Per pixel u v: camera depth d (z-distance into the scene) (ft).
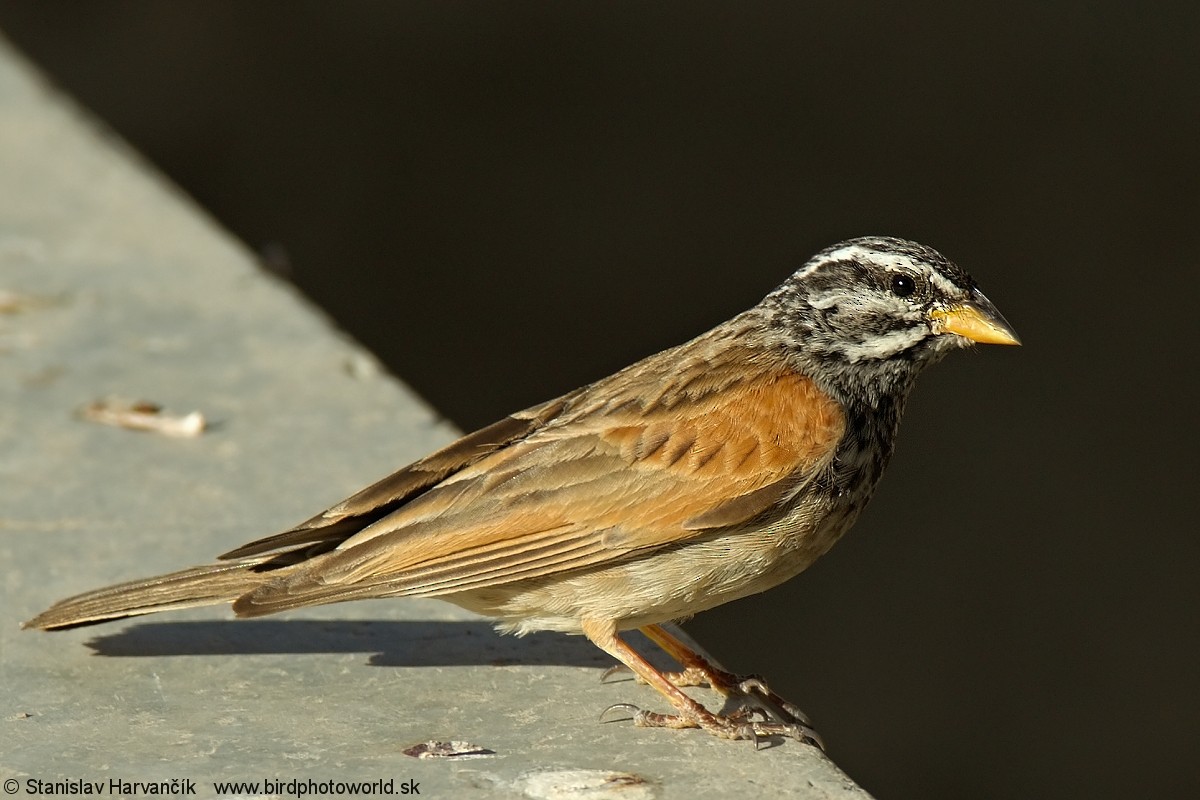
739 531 22.20
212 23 76.79
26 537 26.30
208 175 71.05
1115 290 61.00
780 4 74.49
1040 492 54.85
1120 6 71.15
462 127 72.49
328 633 23.76
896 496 55.26
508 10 76.28
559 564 21.86
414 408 32.30
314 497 28.04
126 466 29.19
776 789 19.49
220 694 21.79
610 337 63.93
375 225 68.80
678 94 72.08
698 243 65.98
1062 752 47.29
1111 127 66.44
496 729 20.99
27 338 35.40
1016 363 59.47
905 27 72.49
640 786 19.49
